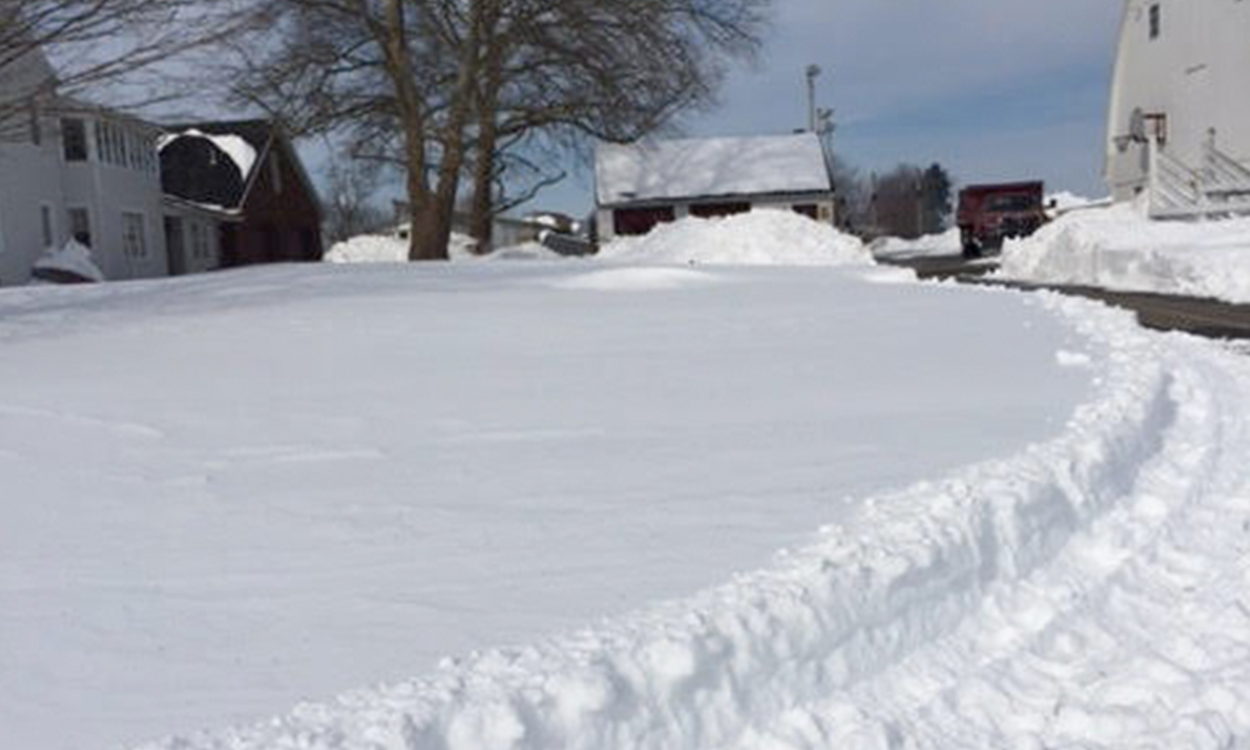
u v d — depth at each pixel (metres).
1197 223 25.05
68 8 14.53
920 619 4.12
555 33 31.66
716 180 50.84
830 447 6.03
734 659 3.52
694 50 33.25
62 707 3.30
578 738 3.15
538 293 15.38
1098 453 5.75
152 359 10.06
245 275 19.44
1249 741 3.47
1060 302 13.14
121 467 6.19
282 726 3.01
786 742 3.41
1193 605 4.47
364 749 2.89
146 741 3.08
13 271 30.42
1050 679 3.92
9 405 7.91
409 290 15.97
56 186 33.41
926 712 3.66
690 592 3.94
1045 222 40.69
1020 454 5.64
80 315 13.72
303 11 29.05
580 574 4.20
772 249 25.64
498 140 35.50
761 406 7.27
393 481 5.70
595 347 10.18
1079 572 4.77
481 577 4.22
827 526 4.57
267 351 10.41
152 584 4.33
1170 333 12.30
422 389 8.26
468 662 3.36
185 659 3.61
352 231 73.06
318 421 7.22
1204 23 31.27
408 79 30.62
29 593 4.28
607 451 6.14
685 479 5.49
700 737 3.35
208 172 45.66
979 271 30.41
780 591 3.79
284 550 4.68
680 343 10.34
